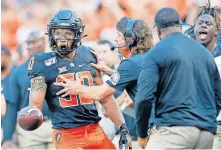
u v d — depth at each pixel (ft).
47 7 114.73
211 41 59.47
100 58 52.75
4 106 74.84
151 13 107.55
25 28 113.70
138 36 52.06
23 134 72.43
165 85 47.83
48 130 71.15
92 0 110.52
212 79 49.39
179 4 100.37
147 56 47.83
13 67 92.27
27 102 72.28
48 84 51.47
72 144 51.47
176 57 47.60
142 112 48.32
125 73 50.11
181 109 47.65
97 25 108.06
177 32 48.93
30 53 72.28
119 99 69.31
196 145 48.32
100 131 52.44
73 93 50.39
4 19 112.78
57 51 51.65
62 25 50.42
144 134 50.08
